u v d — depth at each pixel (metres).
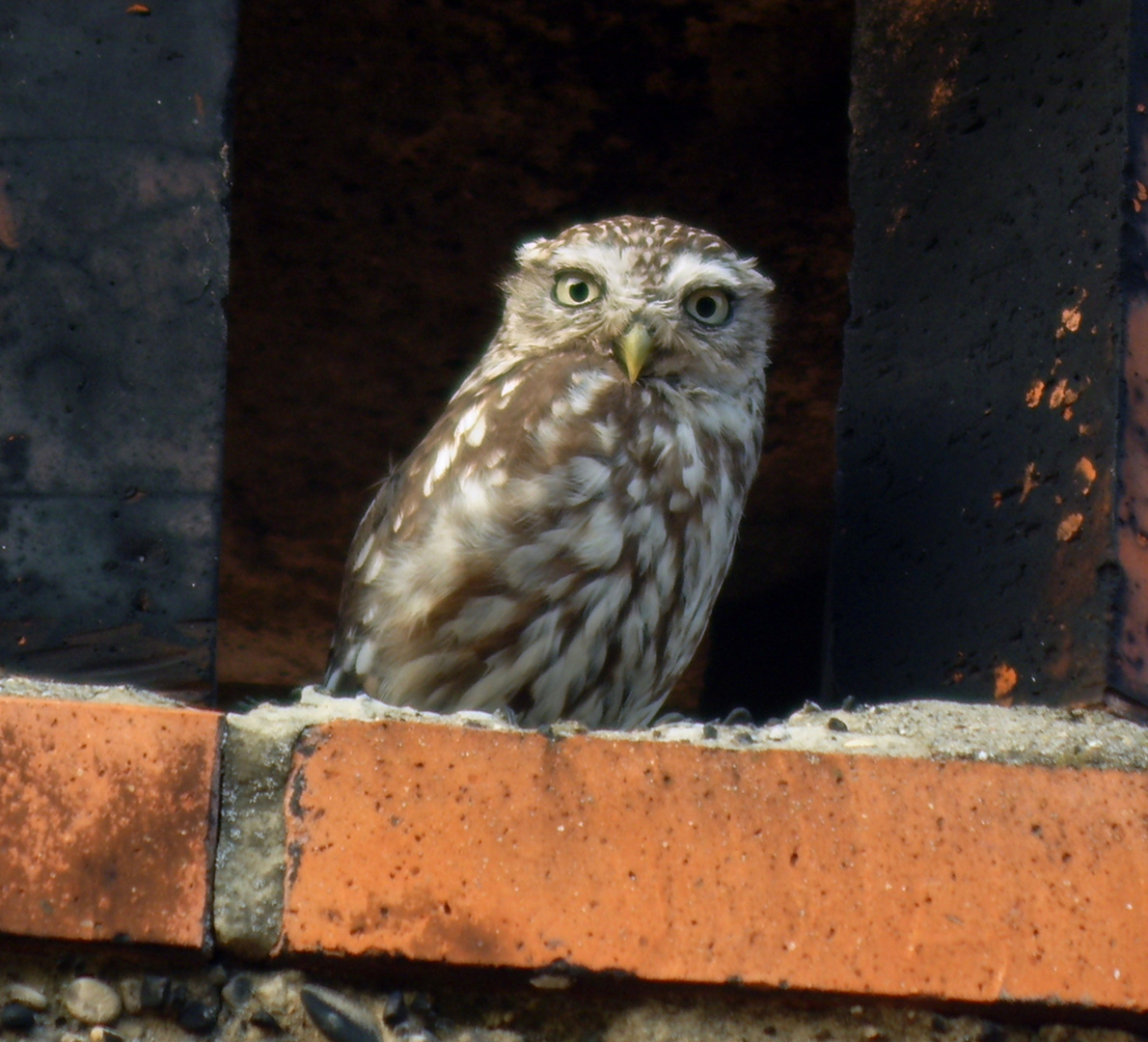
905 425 6.47
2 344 5.23
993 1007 4.31
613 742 4.42
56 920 4.13
